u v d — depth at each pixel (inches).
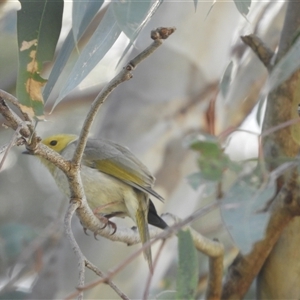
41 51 255.4
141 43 470.6
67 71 518.9
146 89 456.4
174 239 435.5
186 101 451.2
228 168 212.8
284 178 322.3
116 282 421.1
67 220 259.9
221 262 354.0
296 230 333.1
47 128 598.5
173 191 443.5
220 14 455.5
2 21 495.8
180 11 459.2
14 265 450.6
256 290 356.2
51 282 433.1
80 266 229.9
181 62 455.2
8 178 602.5
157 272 431.8
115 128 451.8
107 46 261.6
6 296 430.9
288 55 231.0
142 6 219.5
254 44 345.4
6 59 545.0
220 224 513.3
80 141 252.2
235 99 458.6
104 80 542.9
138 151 444.8
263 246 332.8
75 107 556.7
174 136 448.5
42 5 258.1
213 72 454.3
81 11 242.8
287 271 336.8
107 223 330.6
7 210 597.3
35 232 488.4
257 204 205.0
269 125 335.6
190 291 238.2
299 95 326.6
